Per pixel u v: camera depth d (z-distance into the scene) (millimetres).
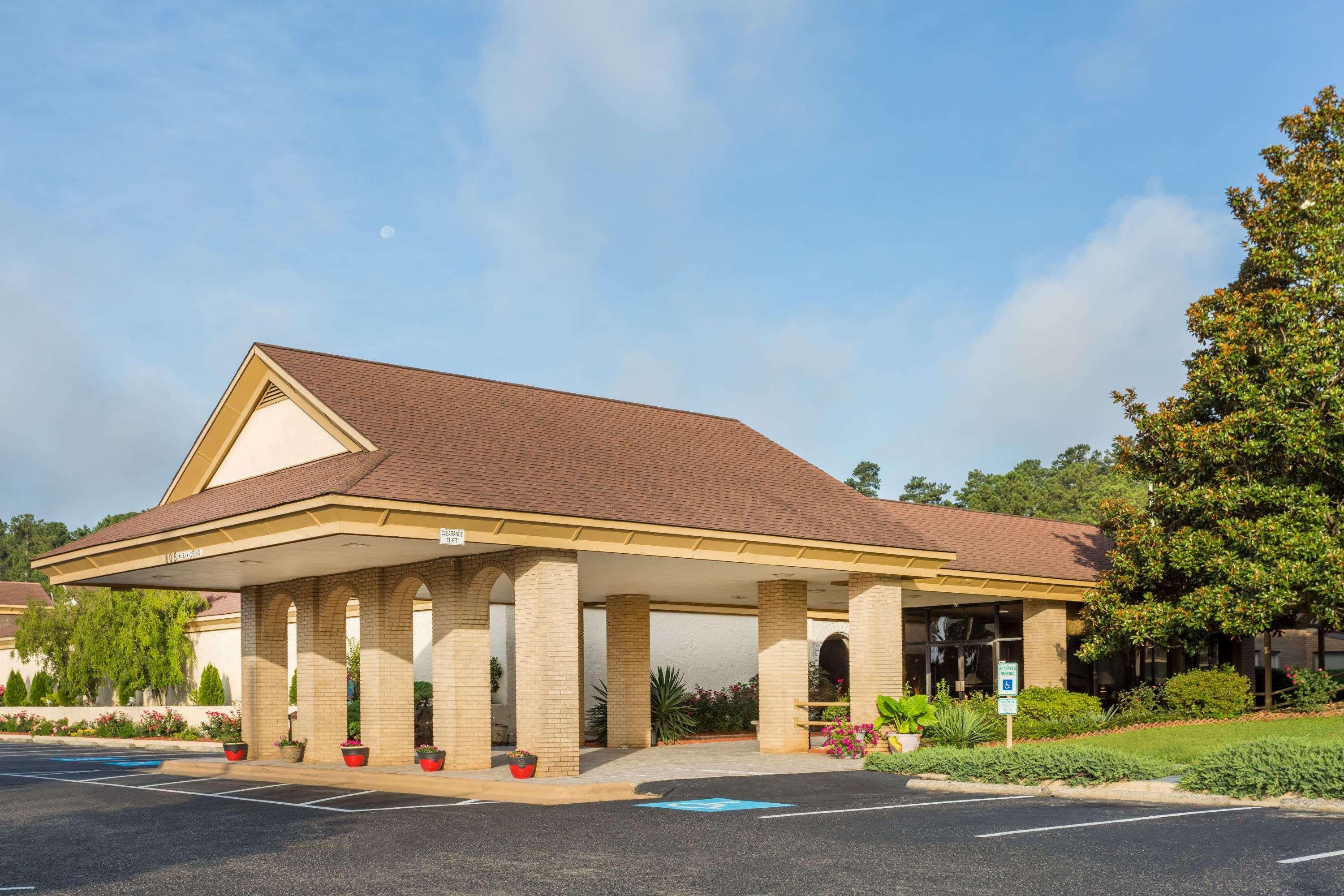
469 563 20938
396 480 18016
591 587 28391
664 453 24469
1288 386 24484
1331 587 23656
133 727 39188
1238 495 25312
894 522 26188
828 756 25125
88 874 11523
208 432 23422
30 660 50562
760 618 26953
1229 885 9703
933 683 35156
